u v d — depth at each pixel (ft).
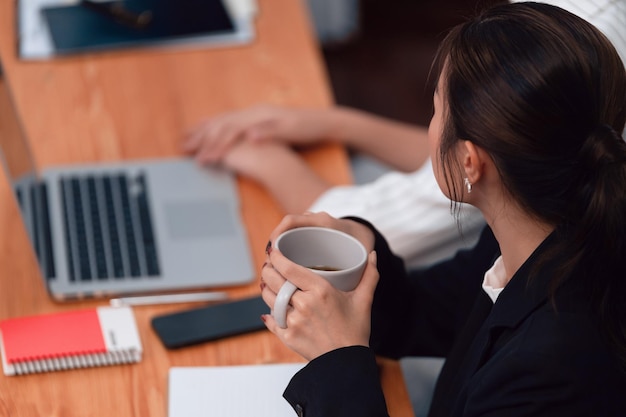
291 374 4.42
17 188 4.54
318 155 6.02
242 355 4.54
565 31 3.43
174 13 6.98
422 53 12.72
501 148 3.47
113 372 4.39
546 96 3.35
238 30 6.97
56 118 6.05
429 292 5.00
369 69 12.37
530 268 3.73
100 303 4.77
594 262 3.57
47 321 4.49
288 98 6.44
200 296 4.84
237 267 5.01
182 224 5.24
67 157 5.74
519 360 3.55
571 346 3.52
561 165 3.46
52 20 6.84
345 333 3.94
